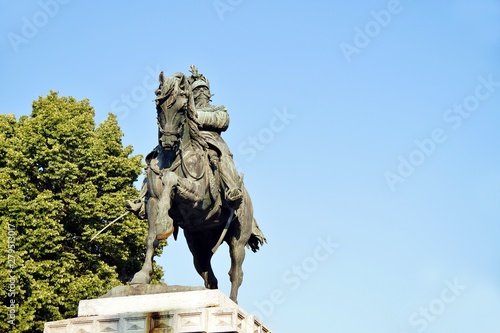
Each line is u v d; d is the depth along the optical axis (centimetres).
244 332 893
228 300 916
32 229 1953
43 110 2161
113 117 2277
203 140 1061
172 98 988
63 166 2047
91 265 2067
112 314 891
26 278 1869
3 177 2006
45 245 1953
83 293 1958
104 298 908
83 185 2088
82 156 2133
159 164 1037
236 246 1116
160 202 947
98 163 2125
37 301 1864
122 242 2070
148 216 986
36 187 2081
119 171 2169
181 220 1059
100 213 2048
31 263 1872
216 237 1114
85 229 2059
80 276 2041
